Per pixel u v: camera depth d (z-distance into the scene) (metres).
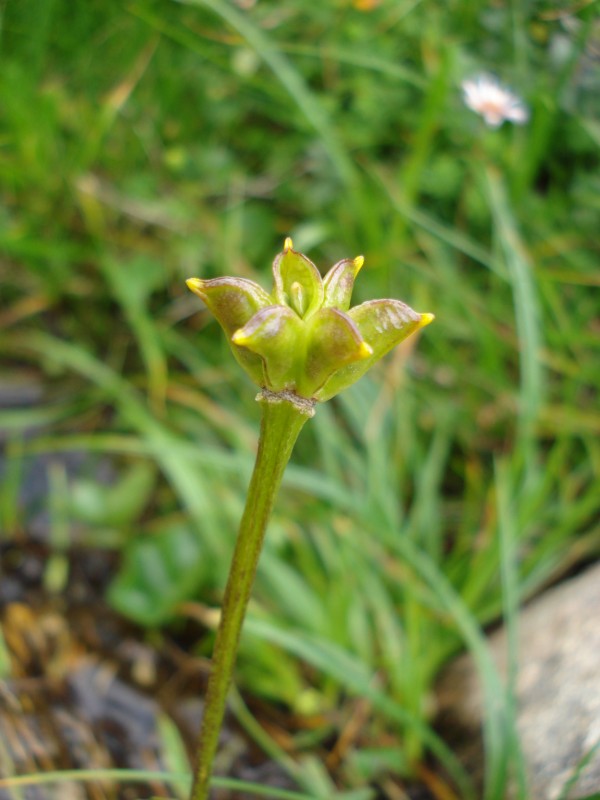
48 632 0.23
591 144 0.28
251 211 0.31
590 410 0.27
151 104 0.32
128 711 0.22
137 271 0.29
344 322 0.09
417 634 0.21
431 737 0.19
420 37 0.30
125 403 0.26
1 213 0.29
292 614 0.23
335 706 0.22
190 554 0.24
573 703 0.18
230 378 0.28
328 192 0.30
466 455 0.28
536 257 0.28
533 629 0.21
